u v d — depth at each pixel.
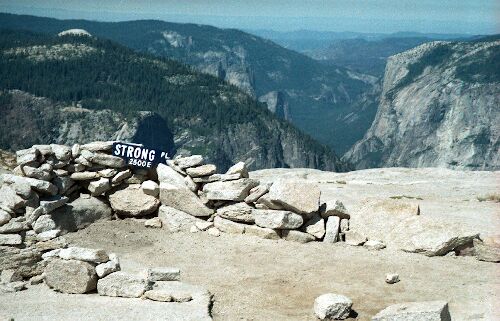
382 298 20.72
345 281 22.44
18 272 22.16
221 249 26.19
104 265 20.80
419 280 22.23
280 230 27.16
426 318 16.59
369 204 27.78
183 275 23.27
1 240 23.36
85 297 20.06
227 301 20.59
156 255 25.62
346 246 26.17
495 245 24.33
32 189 26.83
